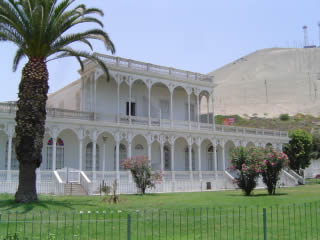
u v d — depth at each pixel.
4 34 17.91
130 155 32.72
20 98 17.45
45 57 18.50
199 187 36.44
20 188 16.92
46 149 30.30
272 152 26.16
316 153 59.47
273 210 16.73
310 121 95.06
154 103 39.19
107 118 32.09
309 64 188.00
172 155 35.62
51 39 17.98
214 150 39.34
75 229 12.15
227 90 165.25
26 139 17.08
